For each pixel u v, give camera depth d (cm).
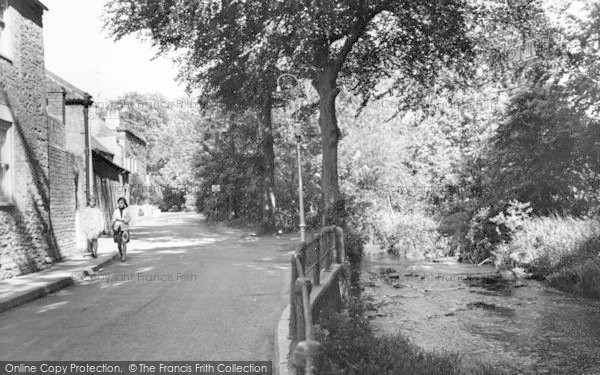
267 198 3059
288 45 1988
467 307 1190
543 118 1808
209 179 4466
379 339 756
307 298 487
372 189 3088
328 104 2147
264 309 941
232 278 1323
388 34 2412
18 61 1423
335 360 607
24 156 1437
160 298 1059
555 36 1844
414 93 2617
